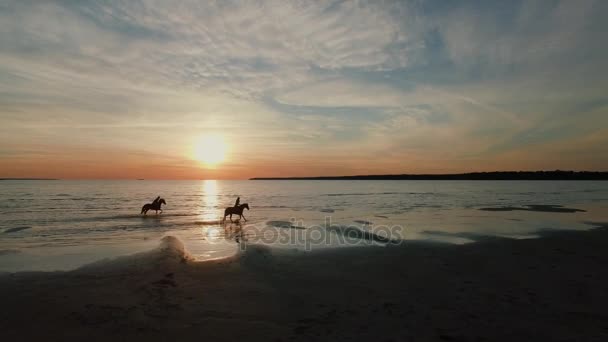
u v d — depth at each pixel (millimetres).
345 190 87375
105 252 12617
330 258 11344
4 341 5414
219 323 6129
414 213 27328
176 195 62031
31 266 10609
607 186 105875
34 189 78312
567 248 12883
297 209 31547
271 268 10023
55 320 6195
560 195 55906
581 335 5645
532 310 6727
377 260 11062
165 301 7211
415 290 8023
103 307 6820
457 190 82125
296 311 6727
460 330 5832
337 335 5652
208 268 9961
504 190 79688
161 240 14961
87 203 36750
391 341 5434
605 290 7949
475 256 11594
